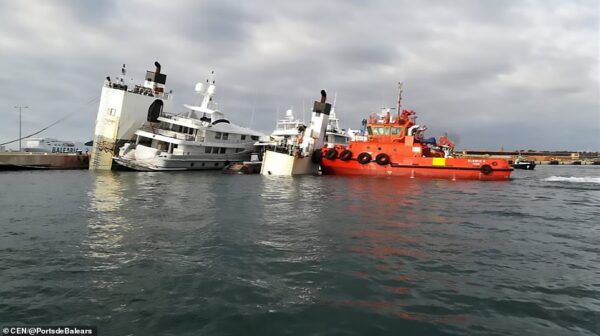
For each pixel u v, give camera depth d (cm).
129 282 740
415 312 628
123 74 3925
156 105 4103
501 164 3350
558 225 1348
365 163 3625
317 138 3994
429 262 889
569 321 603
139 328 564
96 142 3841
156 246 994
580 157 14962
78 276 768
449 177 3388
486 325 586
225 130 4278
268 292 702
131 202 1753
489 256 946
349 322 590
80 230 1161
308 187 2569
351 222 1344
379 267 849
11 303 641
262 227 1248
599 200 2117
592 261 914
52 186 2375
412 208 1678
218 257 906
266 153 3784
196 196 2009
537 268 859
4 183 2541
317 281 761
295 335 549
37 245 989
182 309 626
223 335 547
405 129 3641
